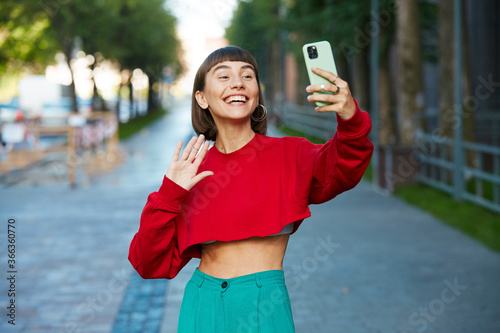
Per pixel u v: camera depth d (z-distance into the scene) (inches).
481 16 695.7
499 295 197.5
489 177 329.4
